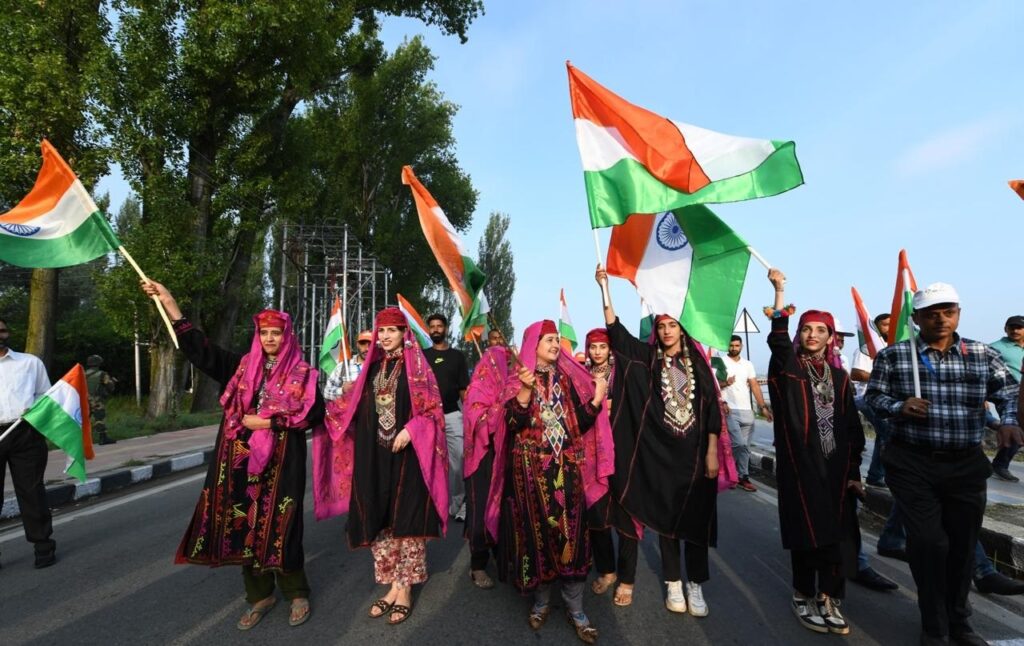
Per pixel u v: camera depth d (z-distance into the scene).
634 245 5.06
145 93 13.97
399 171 32.31
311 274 31.44
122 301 14.88
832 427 3.87
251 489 3.58
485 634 3.53
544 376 3.68
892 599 4.07
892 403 3.40
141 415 19.62
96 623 3.70
